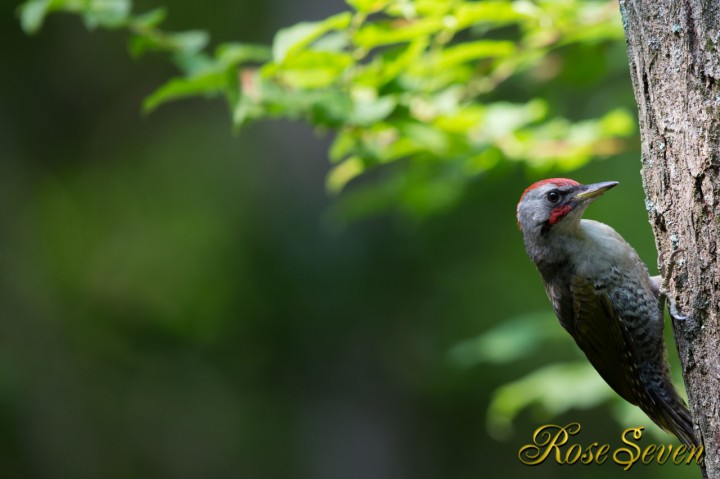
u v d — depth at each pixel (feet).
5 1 54.39
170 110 58.49
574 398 26.48
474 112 26.76
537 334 28.17
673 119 16.85
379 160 27.02
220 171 55.57
